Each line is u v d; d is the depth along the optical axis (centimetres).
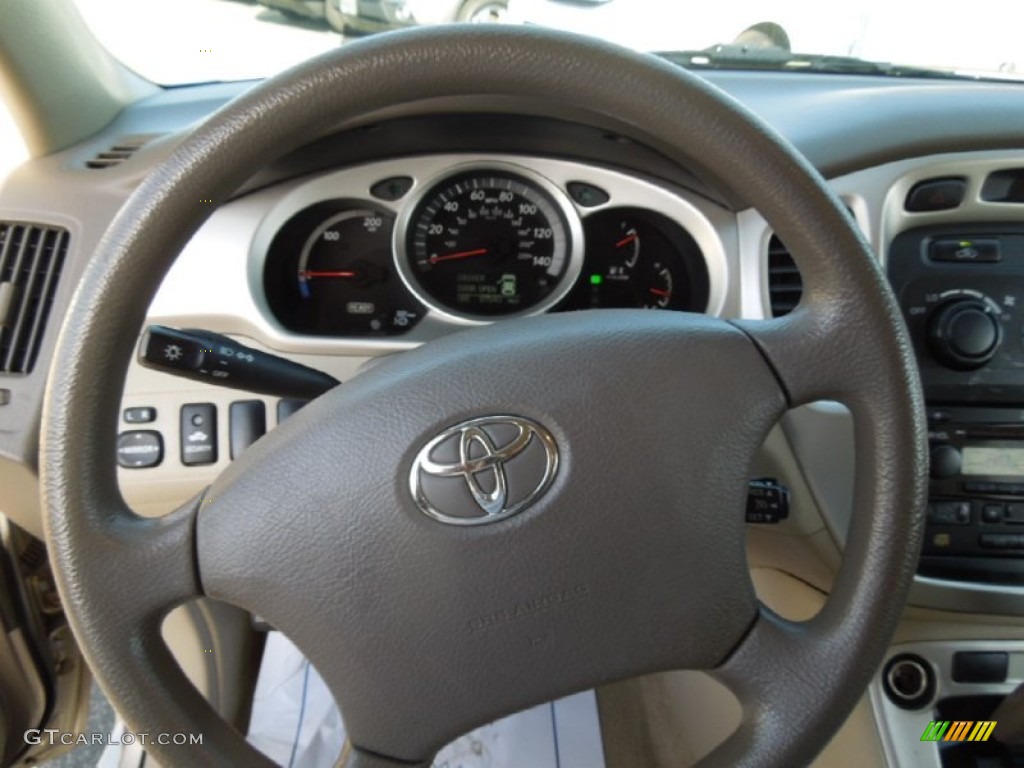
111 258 49
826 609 57
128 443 85
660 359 55
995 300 93
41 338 82
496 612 53
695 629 56
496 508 53
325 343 88
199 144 50
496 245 96
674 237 94
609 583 54
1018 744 103
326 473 53
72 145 94
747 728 57
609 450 54
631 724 133
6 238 85
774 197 54
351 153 88
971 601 96
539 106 81
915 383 56
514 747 120
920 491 56
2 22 82
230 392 85
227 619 121
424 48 51
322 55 51
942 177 89
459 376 54
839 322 55
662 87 52
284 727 119
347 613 53
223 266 87
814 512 88
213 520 53
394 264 95
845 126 91
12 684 110
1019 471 95
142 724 52
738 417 56
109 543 51
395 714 55
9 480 84
